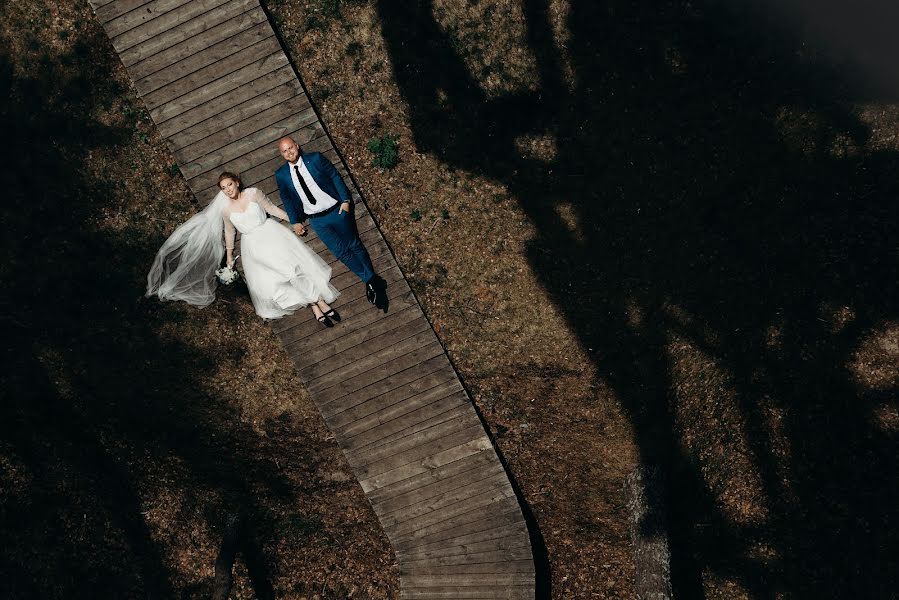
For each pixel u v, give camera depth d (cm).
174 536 1223
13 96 1095
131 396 1213
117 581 1186
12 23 1084
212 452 1238
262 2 1077
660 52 1030
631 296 1114
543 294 1141
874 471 959
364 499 1223
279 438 1229
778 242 1019
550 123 1089
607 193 1095
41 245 1134
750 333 1045
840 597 956
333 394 1104
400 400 1112
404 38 1091
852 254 977
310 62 1103
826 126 980
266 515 1245
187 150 1045
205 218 995
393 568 1215
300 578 1234
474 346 1167
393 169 1129
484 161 1116
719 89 1022
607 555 1181
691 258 1075
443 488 1131
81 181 1123
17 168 1108
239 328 1180
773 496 1031
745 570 1049
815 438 1001
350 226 997
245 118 1045
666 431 1130
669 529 1124
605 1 1034
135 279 1148
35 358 1190
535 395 1174
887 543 937
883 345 966
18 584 1129
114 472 1216
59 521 1173
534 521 1205
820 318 997
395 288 1087
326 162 930
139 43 1025
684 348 1098
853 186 974
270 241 948
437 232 1142
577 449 1177
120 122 1114
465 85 1095
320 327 1084
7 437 1176
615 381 1144
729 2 997
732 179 1037
